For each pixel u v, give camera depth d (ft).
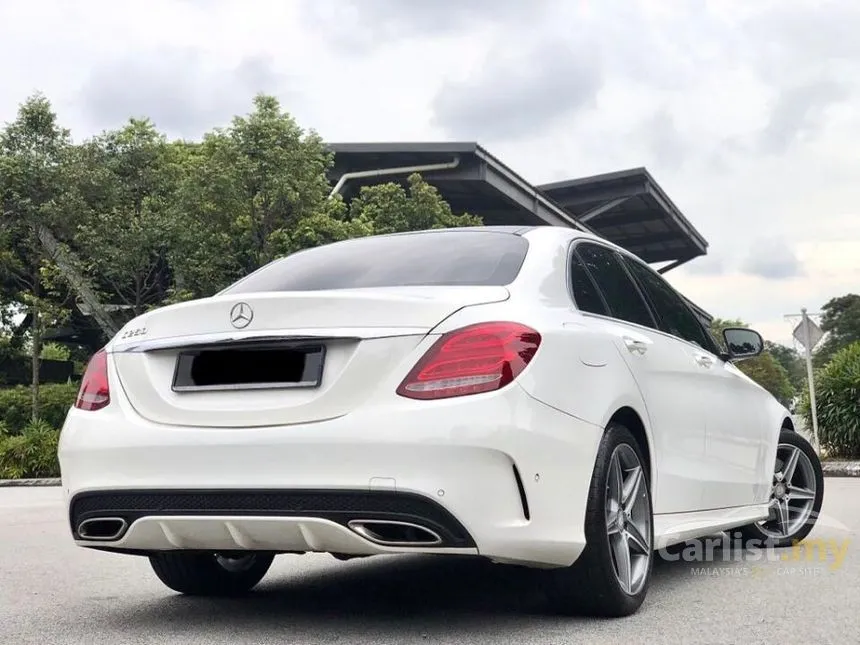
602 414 10.84
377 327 9.84
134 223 63.62
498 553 9.50
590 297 12.36
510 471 9.55
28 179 62.44
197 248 62.75
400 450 9.29
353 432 9.43
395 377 9.64
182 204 62.75
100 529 10.79
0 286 72.38
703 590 13.26
